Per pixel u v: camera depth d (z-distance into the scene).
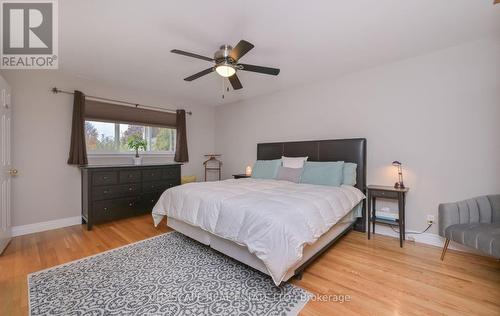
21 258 2.30
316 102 3.76
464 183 2.51
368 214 2.91
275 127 4.36
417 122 2.80
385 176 3.06
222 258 2.31
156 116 4.41
